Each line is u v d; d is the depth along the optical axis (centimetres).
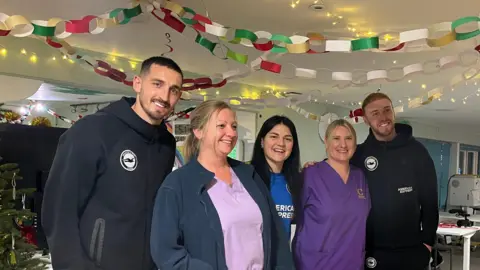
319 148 664
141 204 177
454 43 317
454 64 245
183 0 248
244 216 165
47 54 349
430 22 287
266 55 249
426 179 251
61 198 164
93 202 172
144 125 180
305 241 222
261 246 169
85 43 352
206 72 461
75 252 161
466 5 254
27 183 259
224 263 157
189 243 158
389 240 245
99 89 405
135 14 222
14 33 198
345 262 219
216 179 169
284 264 181
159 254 152
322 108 671
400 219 244
